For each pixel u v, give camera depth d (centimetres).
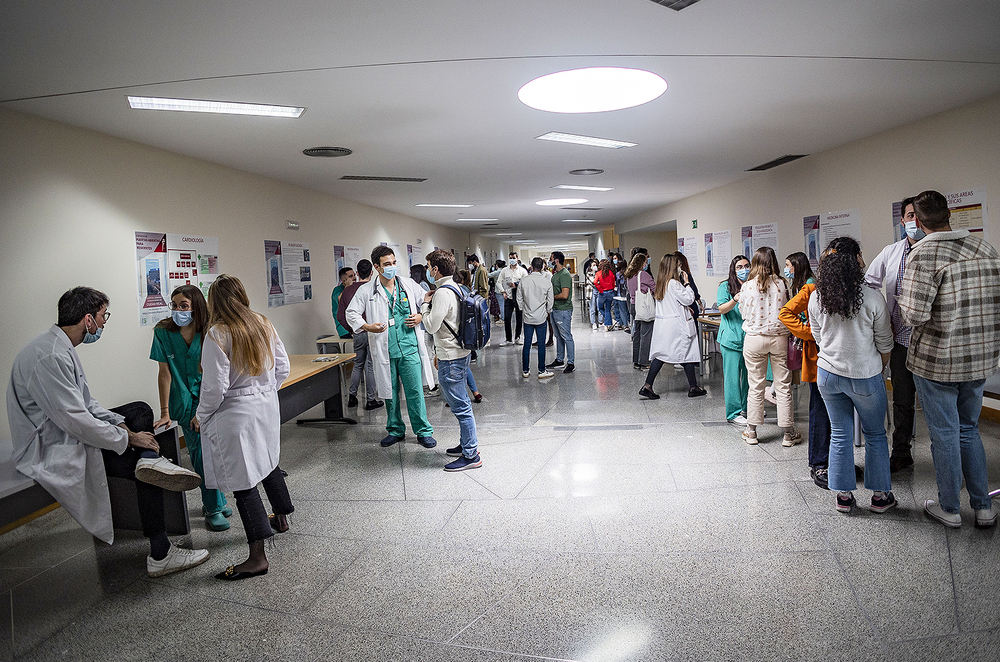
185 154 598
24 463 290
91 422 289
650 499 385
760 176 908
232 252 688
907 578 276
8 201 414
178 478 301
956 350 304
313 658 241
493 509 382
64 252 458
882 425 336
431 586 292
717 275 1093
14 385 288
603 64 376
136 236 533
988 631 235
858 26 331
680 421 570
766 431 528
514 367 927
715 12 304
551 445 512
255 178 741
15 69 337
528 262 4841
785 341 467
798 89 449
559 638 246
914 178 581
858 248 347
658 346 664
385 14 288
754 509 362
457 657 237
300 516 384
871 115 546
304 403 528
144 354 541
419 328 676
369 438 559
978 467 318
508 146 618
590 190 1030
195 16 280
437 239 1684
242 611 278
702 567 297
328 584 298
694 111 504
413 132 536
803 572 287
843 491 347
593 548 323
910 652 226
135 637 262
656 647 237
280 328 803
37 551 356
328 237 963
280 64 350
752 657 228
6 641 263
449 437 554
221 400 301
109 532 305
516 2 280
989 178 501
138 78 362
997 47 371
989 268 299
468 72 379
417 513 381
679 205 1284
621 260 1372
